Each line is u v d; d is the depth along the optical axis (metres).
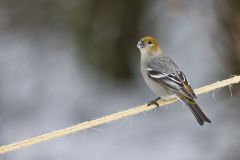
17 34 16.91
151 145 13.87
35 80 16.23
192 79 15.30
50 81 16.20
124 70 16.16
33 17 16.83
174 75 8.99
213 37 15.40
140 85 15.95
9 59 16.69
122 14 16.30
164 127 14.19
